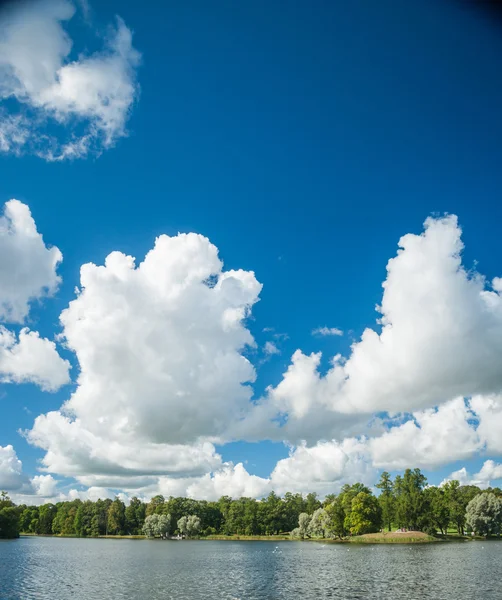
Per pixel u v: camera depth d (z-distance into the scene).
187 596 60.47
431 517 168.50
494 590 60.41
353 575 76.62
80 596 60.94
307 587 66.00
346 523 172.75
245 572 85.19
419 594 58.38
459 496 193.12
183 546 178.25
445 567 83.94
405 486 178.62
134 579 77.12
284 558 112.56
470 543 150.25
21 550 151.88
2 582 74.06
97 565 100.50
